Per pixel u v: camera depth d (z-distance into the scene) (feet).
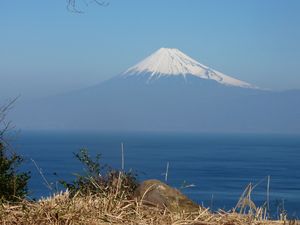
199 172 338.75
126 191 31.24
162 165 385.09
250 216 26.37
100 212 25.90
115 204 26.45
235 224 25.85
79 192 29.01
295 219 27.04
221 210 27.04
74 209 25.50
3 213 25.49
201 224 25.71
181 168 367.25
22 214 25.58
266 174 336.90
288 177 312.29
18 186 33.76
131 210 26.63
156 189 30.53
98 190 30.60
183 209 28.58
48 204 25.96
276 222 26.17
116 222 25.31
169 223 25.63
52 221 24.94
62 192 28.25
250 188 26.76
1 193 32.42
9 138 34.81
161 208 29.19
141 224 25.31
